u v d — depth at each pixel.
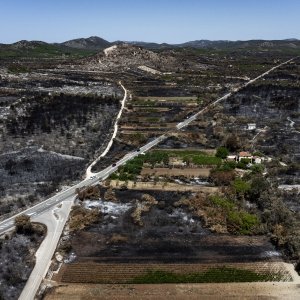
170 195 96.06
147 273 68.81
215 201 90.88
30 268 69.31
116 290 64.56
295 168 110.50
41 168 111.44
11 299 62.25
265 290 65.19
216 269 70.19
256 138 137.38
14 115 151.50
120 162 114.88
